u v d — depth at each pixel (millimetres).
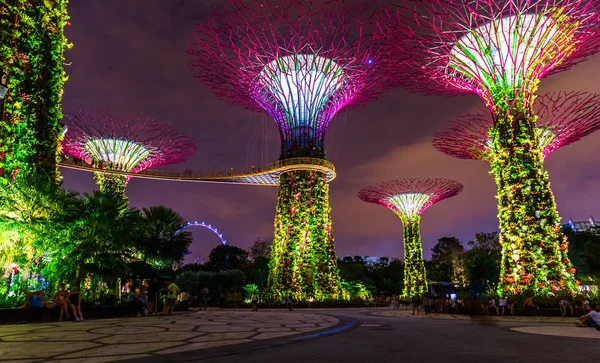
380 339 9055
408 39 21156
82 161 46438
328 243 34375
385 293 69688
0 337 8656
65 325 11547
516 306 20109
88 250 15109
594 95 25031
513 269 21422
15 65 15820
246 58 30172
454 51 23297
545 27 21469
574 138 27812
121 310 16344
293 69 34000
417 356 6562
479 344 8125
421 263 46688
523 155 22031
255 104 35562
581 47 21500
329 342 8414
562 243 21219
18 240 14062
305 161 34031
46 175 15406
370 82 32156
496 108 23109
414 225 48094
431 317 20141
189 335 9281
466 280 56000
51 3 17812
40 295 13375
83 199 15852
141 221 17859
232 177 51750
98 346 7398
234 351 6973
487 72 22891
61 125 18031
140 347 7324
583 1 19906
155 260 23172
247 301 38656
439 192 47438
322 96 34344
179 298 26844
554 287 20141
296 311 27156
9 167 15133
